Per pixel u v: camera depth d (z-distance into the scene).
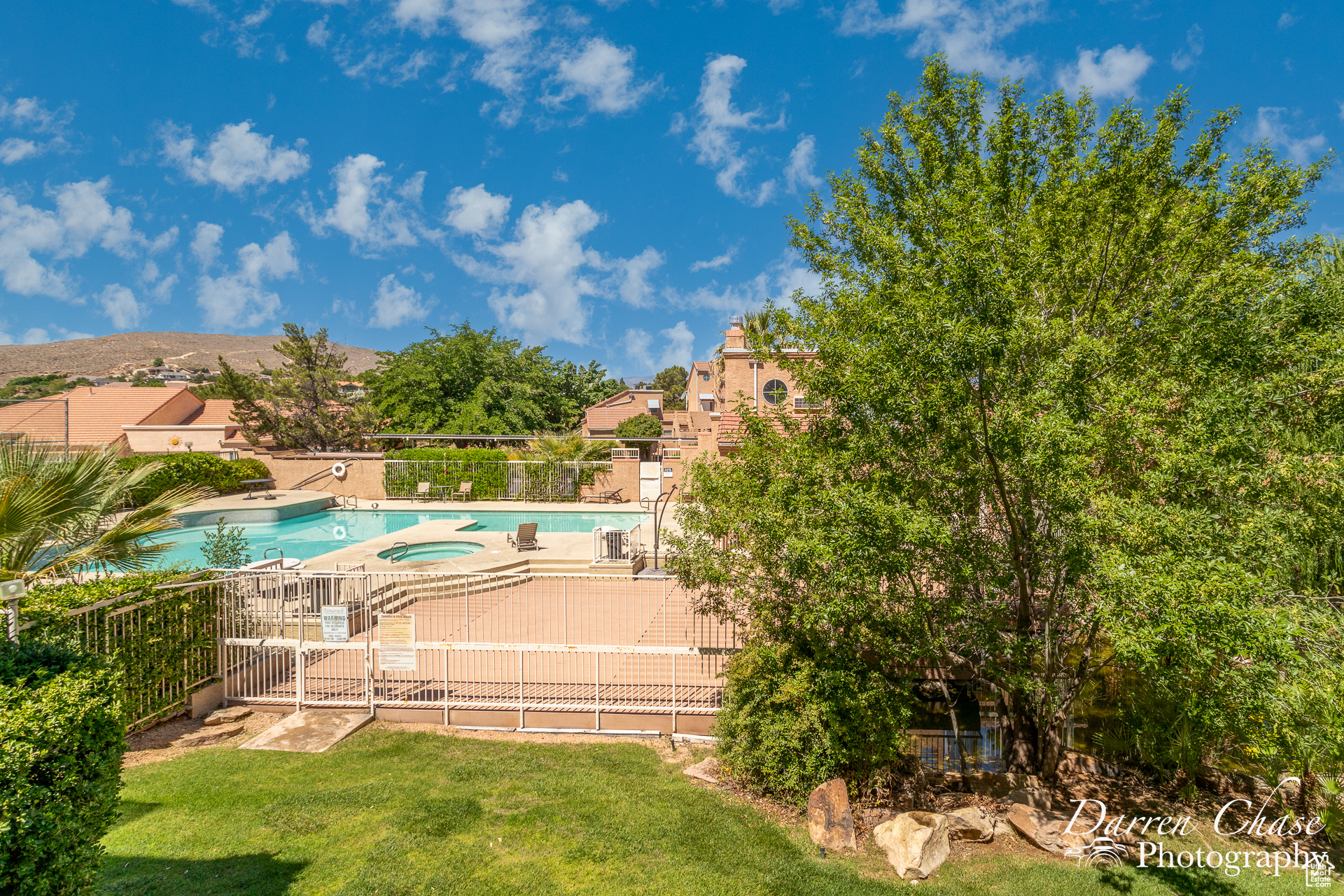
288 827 5.46
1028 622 7.07
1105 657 7.66
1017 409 5.37
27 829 3.20
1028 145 7.87
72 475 6.58
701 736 8.23
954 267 5.29
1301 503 5.79
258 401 41.59
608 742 8.05
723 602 7.62
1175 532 4.95
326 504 26.86
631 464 28.86
